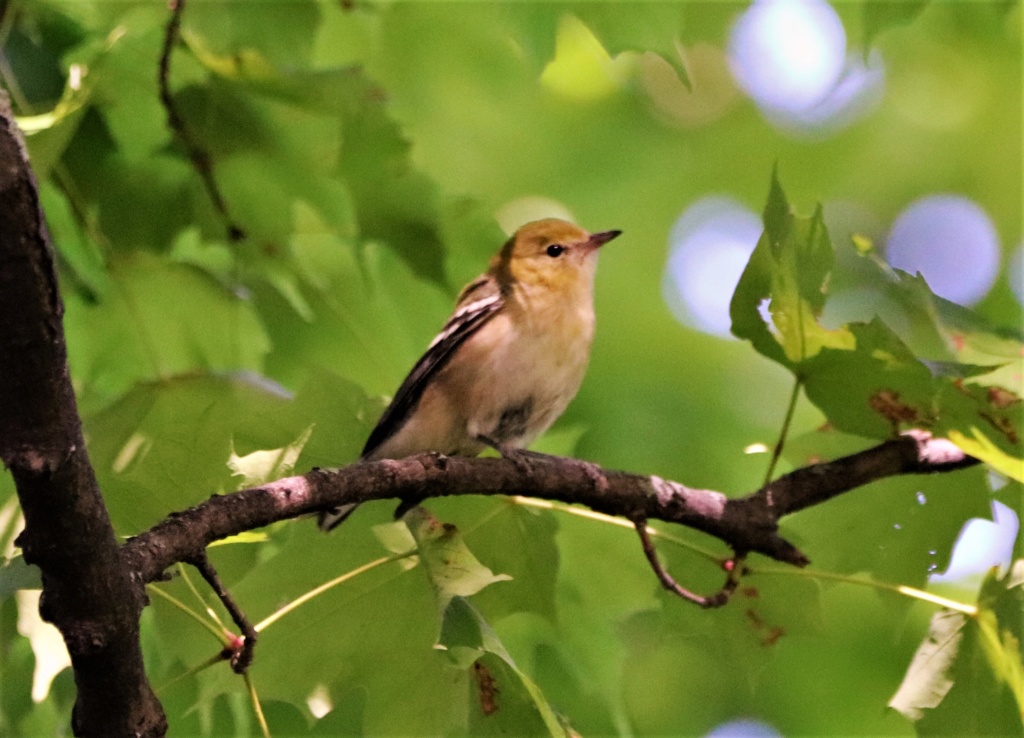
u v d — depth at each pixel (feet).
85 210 35.65
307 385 30.53
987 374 27.32
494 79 46.14
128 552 21.11
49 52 35.35
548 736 27.37
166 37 31.91
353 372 39.96
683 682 47.29
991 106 57.52
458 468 27.81
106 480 27.35
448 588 24.99
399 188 35.55
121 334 37.83
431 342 39.68
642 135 57.98
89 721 21.06
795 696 49.03
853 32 43.60
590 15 34.71
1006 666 27.30
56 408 18.93
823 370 28.53
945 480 31.37
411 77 45.11
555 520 31.65
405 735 28.22
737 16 46.34
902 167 58.39
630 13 34.50
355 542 29.89
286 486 24.58
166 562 21.68
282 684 28.81
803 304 27.58
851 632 49.01
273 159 35.37
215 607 29.19
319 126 34.55
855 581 28.73
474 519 31.50
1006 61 56.13
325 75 33.30
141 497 27.43
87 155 35.06
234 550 29.73
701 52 57.93
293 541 29.86
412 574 29.40
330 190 36.58
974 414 27.63
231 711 35.06
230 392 32.55
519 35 35.19
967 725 27.55
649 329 55.62
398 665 28.84
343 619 29.25
